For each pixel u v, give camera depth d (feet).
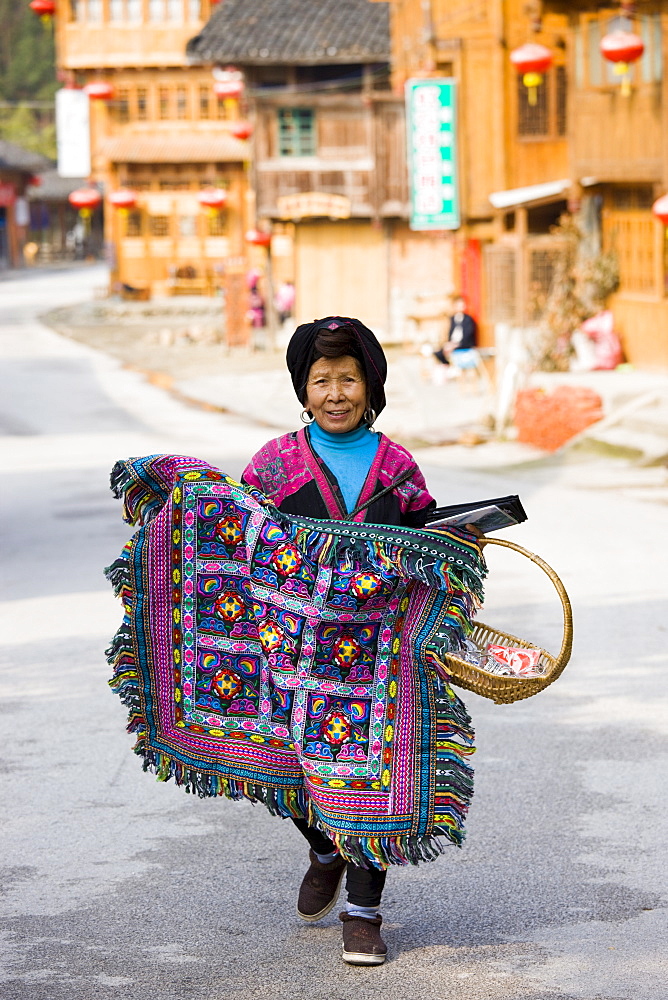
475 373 88.12
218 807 19.66
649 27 70.54
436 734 13.92
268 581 14.01
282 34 136.87
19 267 289.12
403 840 13.71
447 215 94.22
